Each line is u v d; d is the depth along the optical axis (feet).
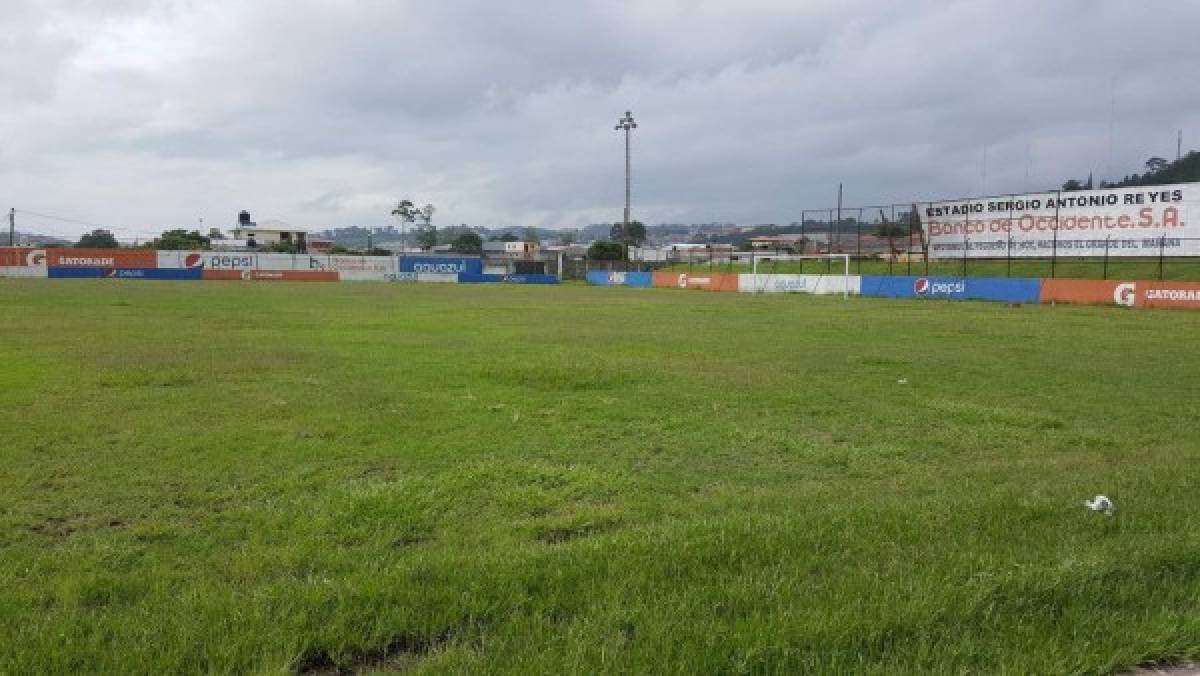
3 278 199.93
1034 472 25.04
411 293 158.20
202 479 23.36
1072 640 12.09
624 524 19.63
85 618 12.67
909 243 189.47
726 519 18.38
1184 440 31.78
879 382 45.98
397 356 53.83
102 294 128.88
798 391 42.27
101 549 17.29
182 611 12.76
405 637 12.18
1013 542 16.42
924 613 12.51
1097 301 125.39
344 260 244.83
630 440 30.27
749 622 12.19
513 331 75.20
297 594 13.15
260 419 32.07
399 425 31.50
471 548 17.30
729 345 64.95
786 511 19.27
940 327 84.53
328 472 24.36
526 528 19.11
